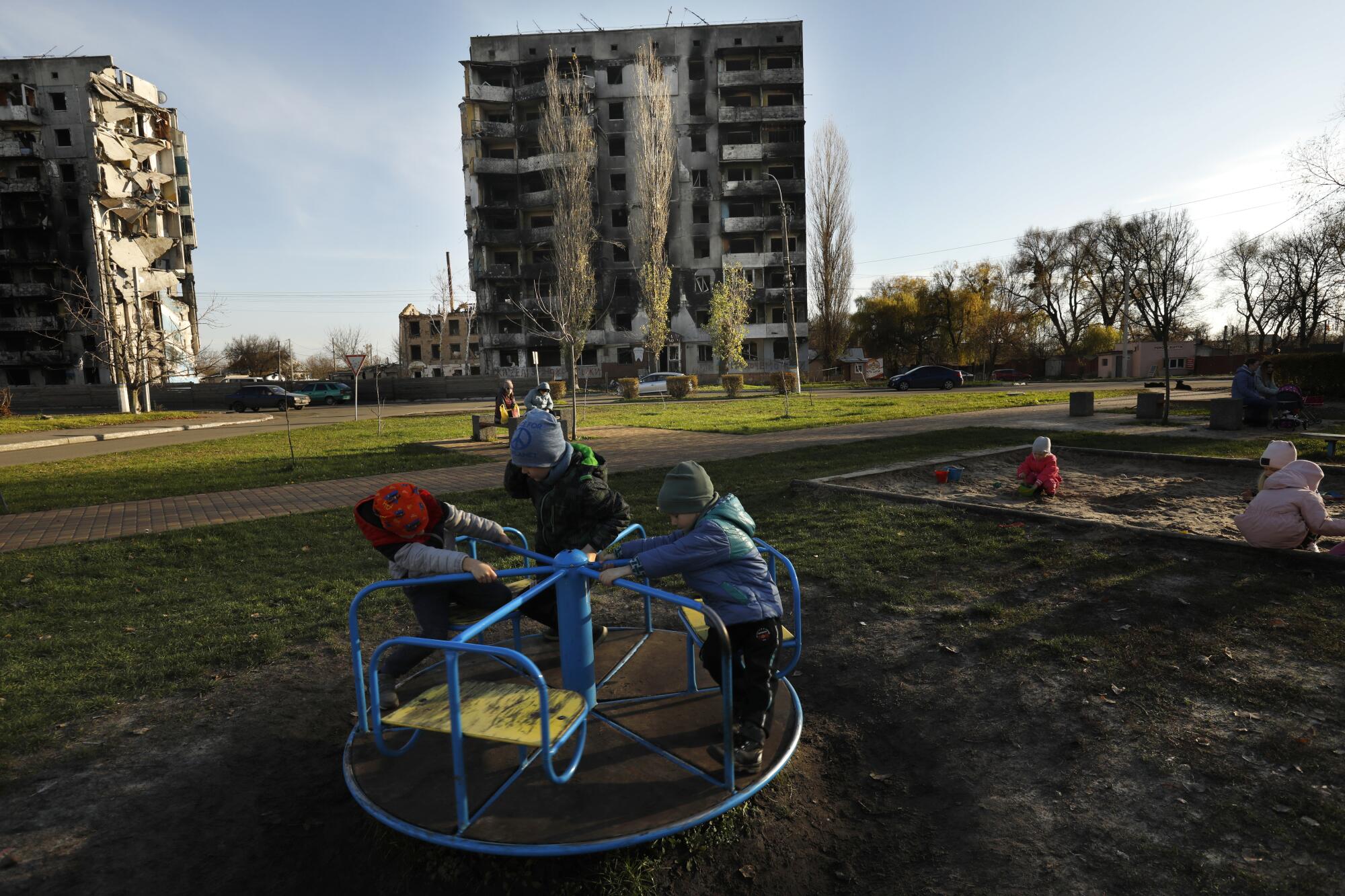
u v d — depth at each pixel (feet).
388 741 10.67
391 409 128.57
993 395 98.48
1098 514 24.64
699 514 10.16
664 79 201.98
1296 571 16.52
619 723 10.85
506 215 207.31
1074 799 9.73
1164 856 8.56
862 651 14.48
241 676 13.99
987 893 8.27
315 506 30.45
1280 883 8.01
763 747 10.21
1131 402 79.36
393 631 16.10
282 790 10.42
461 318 307.58
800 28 202.90
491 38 201.98
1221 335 271.69
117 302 179.01
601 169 201.98
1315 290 188.85
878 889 8.50
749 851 9.13
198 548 23.26
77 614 17.30
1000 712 11.96
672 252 204.74
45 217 185.37
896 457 38.27
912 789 10.27
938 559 19.38
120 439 74.13
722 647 8.93
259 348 295.48
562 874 8.61
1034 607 15.85
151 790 10.36
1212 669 12.65
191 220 232.53
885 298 215.31
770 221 200.34
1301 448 36.52
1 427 84.17
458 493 31.71
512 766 9.84
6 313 192.95
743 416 73.56
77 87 186.19
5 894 8.28
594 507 11.62
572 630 10.13
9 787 10.31
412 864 8.88
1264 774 9.84
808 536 22.18
